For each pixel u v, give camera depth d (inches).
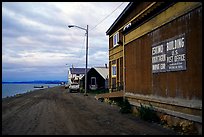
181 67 490.3
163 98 564.7
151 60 629.9
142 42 690.8
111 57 1488.7
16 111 749.9
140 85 701.9
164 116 552.7
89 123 546.0
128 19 1173.7
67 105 948.6
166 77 552.7
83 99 1274.6
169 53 537.6
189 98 462.9
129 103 763.4
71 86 2138.3
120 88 1223.5
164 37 562.3
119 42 1266.0
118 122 560.4
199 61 433.7
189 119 460.1
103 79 2287.2
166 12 551.2
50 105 943.7
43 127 496.4
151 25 628.7
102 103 1044.5
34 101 1135.6
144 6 972.6
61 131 458.3
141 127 501.4
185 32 478.9
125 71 835.4
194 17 449.4
